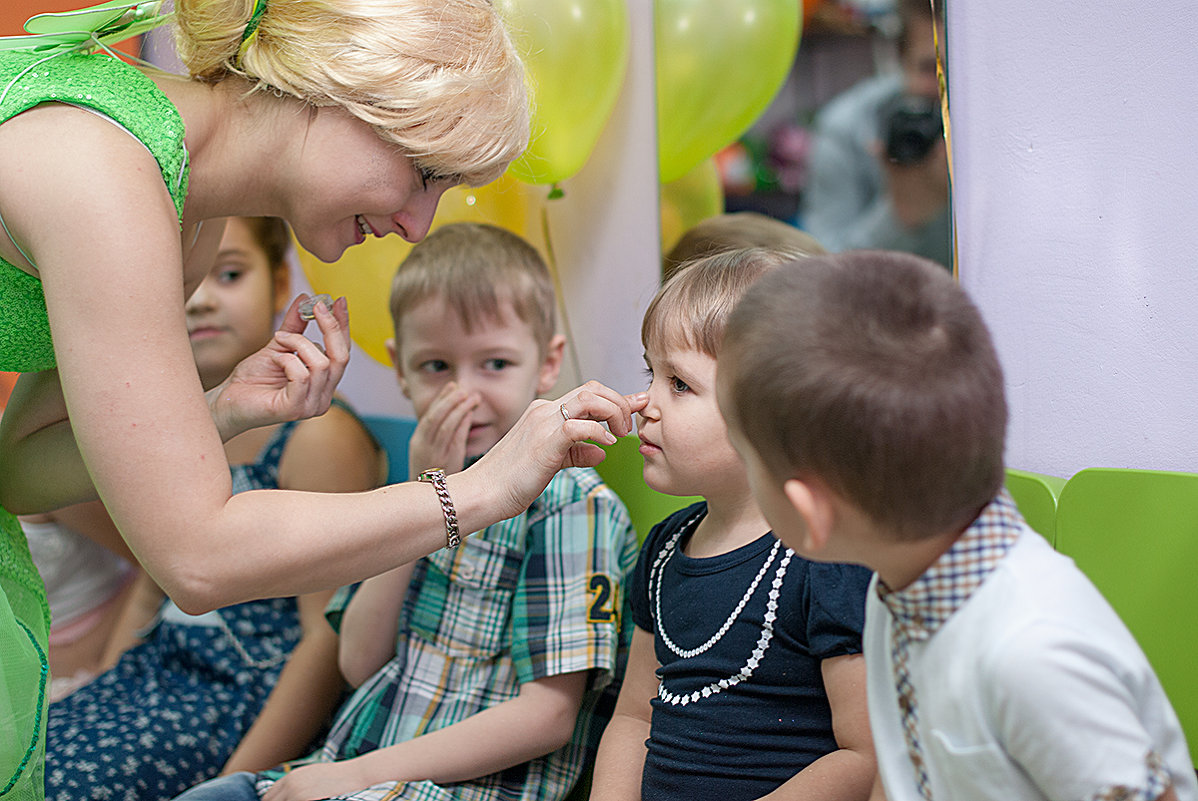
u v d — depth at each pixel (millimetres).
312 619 1555
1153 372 1141
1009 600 616
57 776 1310
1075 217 1191
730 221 1410
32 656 955
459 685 1300
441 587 1349
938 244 1261
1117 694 583
